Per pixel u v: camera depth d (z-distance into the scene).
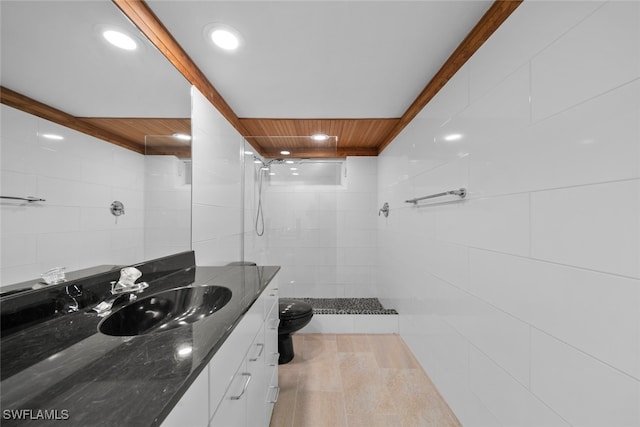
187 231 1.53
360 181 3.27
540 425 0.89
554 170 0.84
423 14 1.17
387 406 1.59
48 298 0.81
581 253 0.75
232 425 0.80
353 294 3.21
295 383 1.82
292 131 2.71
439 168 1.66
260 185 2.71
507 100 1.05
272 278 1.41
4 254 0.70
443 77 1.57
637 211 0.62
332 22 1.21
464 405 1.38
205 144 1.70
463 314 1.38
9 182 0.71
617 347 0.66
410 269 2.20
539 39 0.90
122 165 1.10
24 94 0.74
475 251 1.27
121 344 0.66
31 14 0.75
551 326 0.85
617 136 0.66
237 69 1.60
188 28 1.25
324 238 2.99
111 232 1.05
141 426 0.40
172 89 1.37
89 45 0.93
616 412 0.66
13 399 0.46
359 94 1.94
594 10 0.71
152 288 1.16
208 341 0.68
